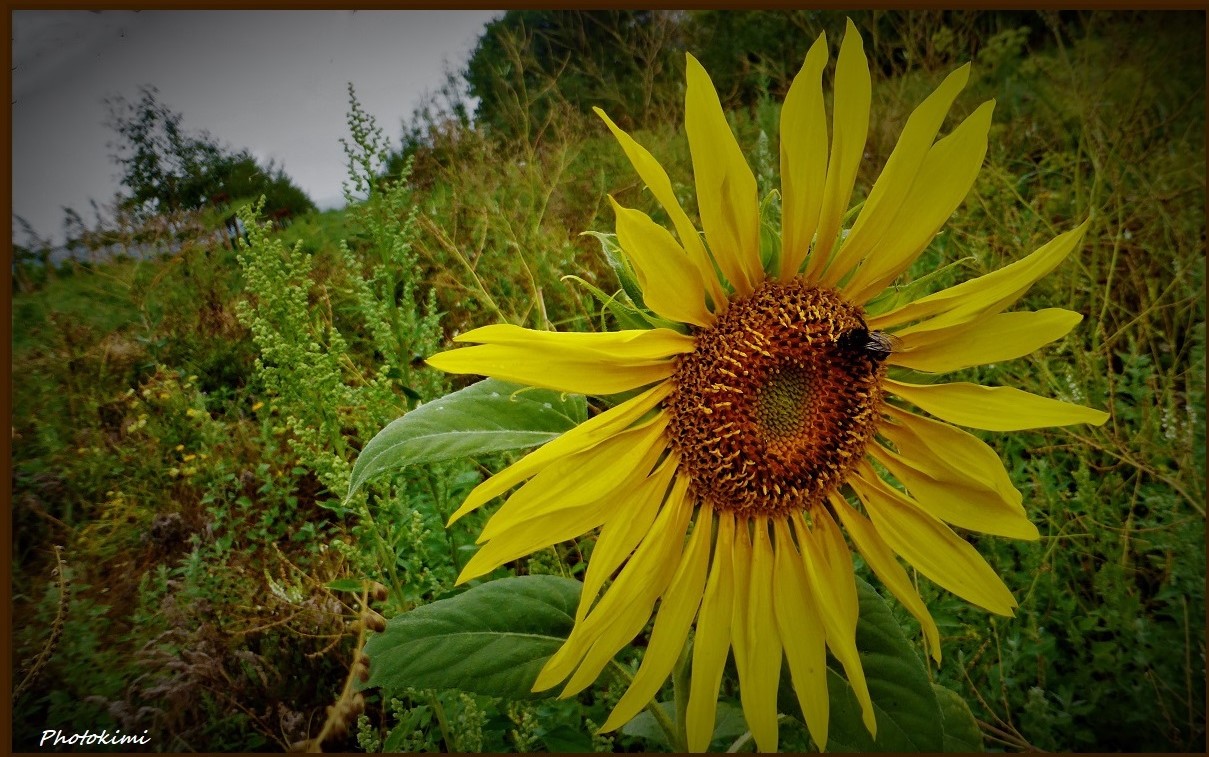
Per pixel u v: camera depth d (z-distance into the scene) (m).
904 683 0.23
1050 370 0.41
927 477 0.24
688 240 0.21
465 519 0.34
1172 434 0.37
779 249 0.23
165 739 0.30
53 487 0.45
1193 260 0.41
